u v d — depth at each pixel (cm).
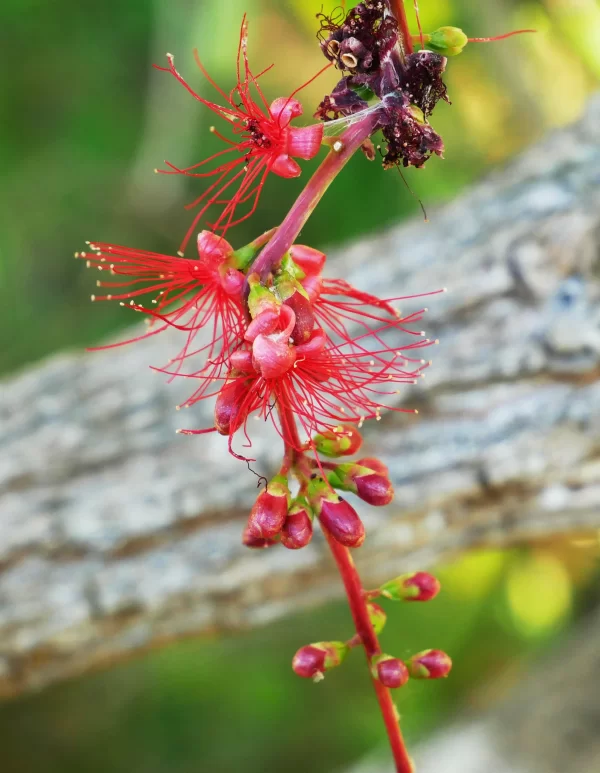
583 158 46
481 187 49
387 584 35
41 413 50
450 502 44
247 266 33
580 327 43
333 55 33
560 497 44
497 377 44
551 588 84
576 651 57
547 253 44
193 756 70
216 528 45
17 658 46
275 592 45
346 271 48
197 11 67
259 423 45
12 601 45
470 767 50
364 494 34
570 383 44
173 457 47
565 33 69
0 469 48
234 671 75
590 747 49
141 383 50
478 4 68
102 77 82
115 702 73
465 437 44
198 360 50
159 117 75
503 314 44
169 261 35
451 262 46
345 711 74
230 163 34
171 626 46
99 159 82
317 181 33
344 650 35
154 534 45
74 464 47
